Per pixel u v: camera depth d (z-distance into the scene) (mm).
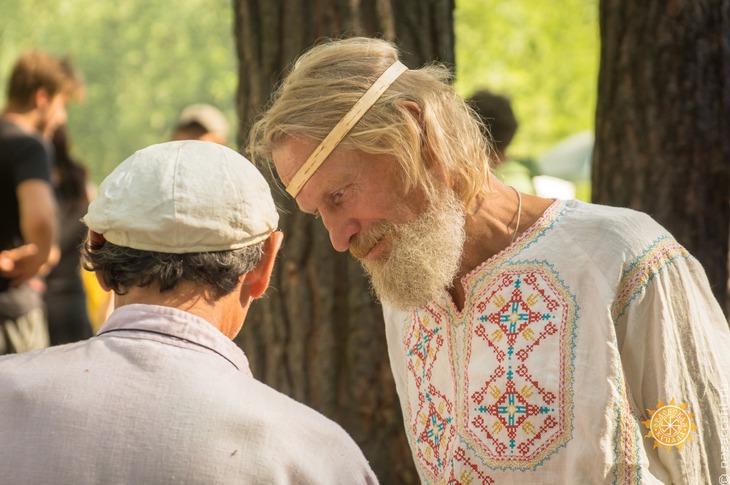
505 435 2992
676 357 2955
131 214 2488
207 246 2504
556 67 26609
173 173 2521
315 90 3006
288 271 5133
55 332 7996
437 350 3236
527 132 26641
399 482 5035
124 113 47000
